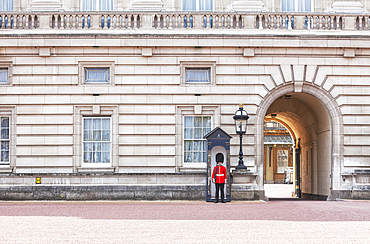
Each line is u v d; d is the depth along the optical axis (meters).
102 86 23.11
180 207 18.97
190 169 22.80
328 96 23.56
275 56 23.39
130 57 23.19
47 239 11.62
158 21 23.19
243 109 22.33
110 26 23.14
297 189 30.47
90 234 12.29
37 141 22.94
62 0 23.61
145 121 23.03
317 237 11.95
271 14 23.38
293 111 27.81
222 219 15.09
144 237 11.85
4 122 23.45
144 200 22.33
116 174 22.53
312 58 23.48
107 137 23.30
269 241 11.40
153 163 22.86
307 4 24.25
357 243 11.20
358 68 23.58
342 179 23.20
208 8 23.98
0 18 23.17
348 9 23.98
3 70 23.53
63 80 23.16
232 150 22.97
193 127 23.39
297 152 30.69
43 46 23.00
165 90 23.12
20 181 22.56
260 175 22.89
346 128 23.42
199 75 23.61
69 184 22.53
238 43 23.06
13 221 14.70
